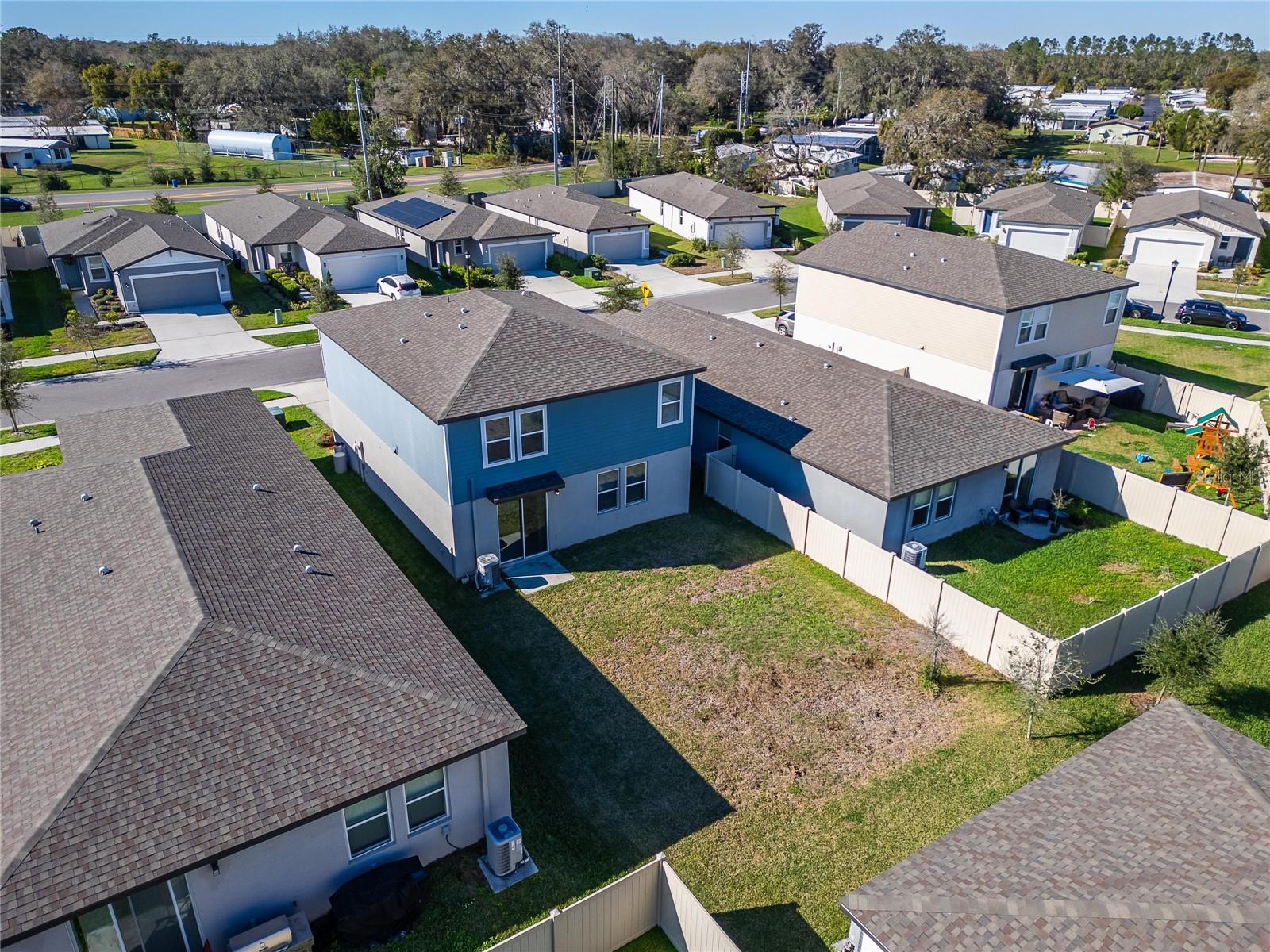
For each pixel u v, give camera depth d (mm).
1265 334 47562
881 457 24203
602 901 12672
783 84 140875
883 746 17391
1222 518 24422
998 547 25156
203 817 11672
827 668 19688
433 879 14219
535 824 15406
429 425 21844
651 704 18547
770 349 31031
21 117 113750
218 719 12867
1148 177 82500
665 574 23469
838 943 12789
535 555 24297
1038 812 12484
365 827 13406
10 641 14852
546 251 59312
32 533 17938
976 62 132625
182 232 51188
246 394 27641
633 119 125312
